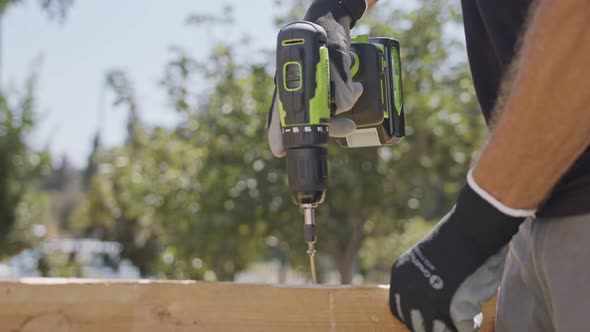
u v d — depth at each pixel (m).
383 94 1.37
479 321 0.90
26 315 1.07
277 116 1.24
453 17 5.27
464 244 0.88
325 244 5.12
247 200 4.83
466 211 0.88
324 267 6.57
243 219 4.91
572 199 0.86
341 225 4.95
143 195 5.84
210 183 5.10
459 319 0.88
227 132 5.19
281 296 1.11
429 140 5.13
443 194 5.63
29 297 1.07
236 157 5.14
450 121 5.10
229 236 4.99
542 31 0.76
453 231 0.90
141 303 1.09
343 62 1.19
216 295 1.10
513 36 0.99
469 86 5.29
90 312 1.08
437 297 0.89
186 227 5.32
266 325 1.10
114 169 7.71
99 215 14.96
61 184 39.41
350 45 1.36
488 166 0.84
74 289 1.08
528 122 0.78
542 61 0.76
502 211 0.85
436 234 0.92
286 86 1.15
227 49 5.48
